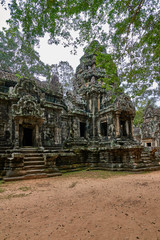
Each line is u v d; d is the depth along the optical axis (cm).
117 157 1698
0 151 1399
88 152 1878
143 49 921
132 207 543
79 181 1059
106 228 401
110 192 742
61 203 594
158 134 3375
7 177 1134
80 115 2202
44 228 407
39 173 1241
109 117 2028
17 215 491
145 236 362
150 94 1153
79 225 418
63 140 2147
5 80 1716
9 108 1585
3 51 3000
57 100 2058
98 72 2453
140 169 1540
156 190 766
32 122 1580
